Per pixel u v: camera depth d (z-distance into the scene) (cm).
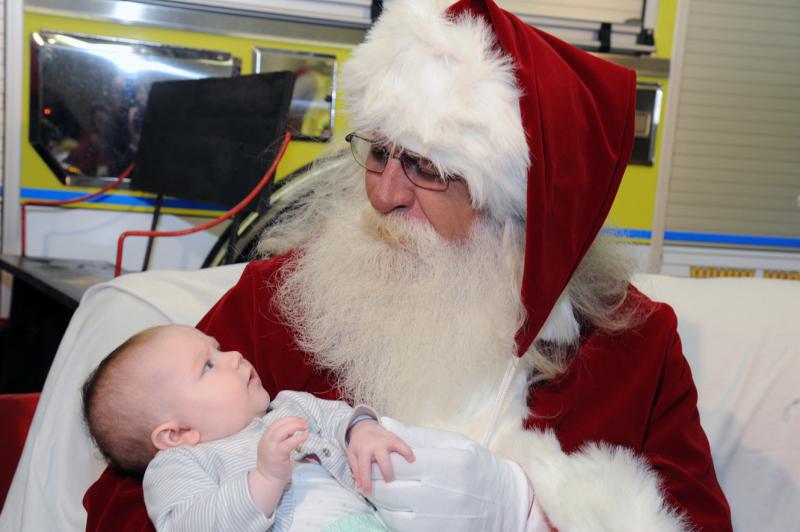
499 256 118
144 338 115
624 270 134
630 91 119
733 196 322
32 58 245
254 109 202
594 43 297
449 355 115
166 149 236
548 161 106
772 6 315
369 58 115
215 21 255
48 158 252
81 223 259
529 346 114
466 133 107
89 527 111
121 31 251
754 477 147
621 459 110
